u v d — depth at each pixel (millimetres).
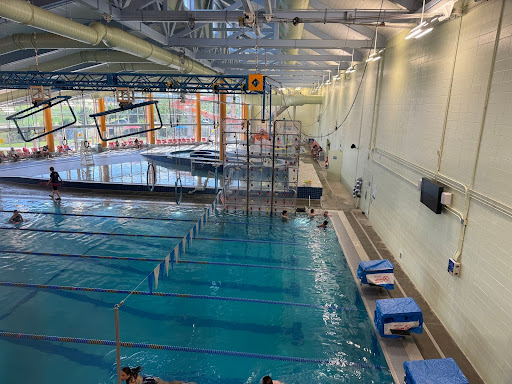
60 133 30828
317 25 12039
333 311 6816
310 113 37000
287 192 12508
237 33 11445
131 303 7008
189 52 13977
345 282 7895
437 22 6859
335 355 5617
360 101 14367
